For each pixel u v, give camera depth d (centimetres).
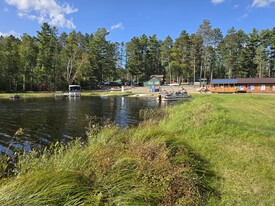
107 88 6094
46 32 5606
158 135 571
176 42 6116
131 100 3180
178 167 393
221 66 7031
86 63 5409
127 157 379
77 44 6228
